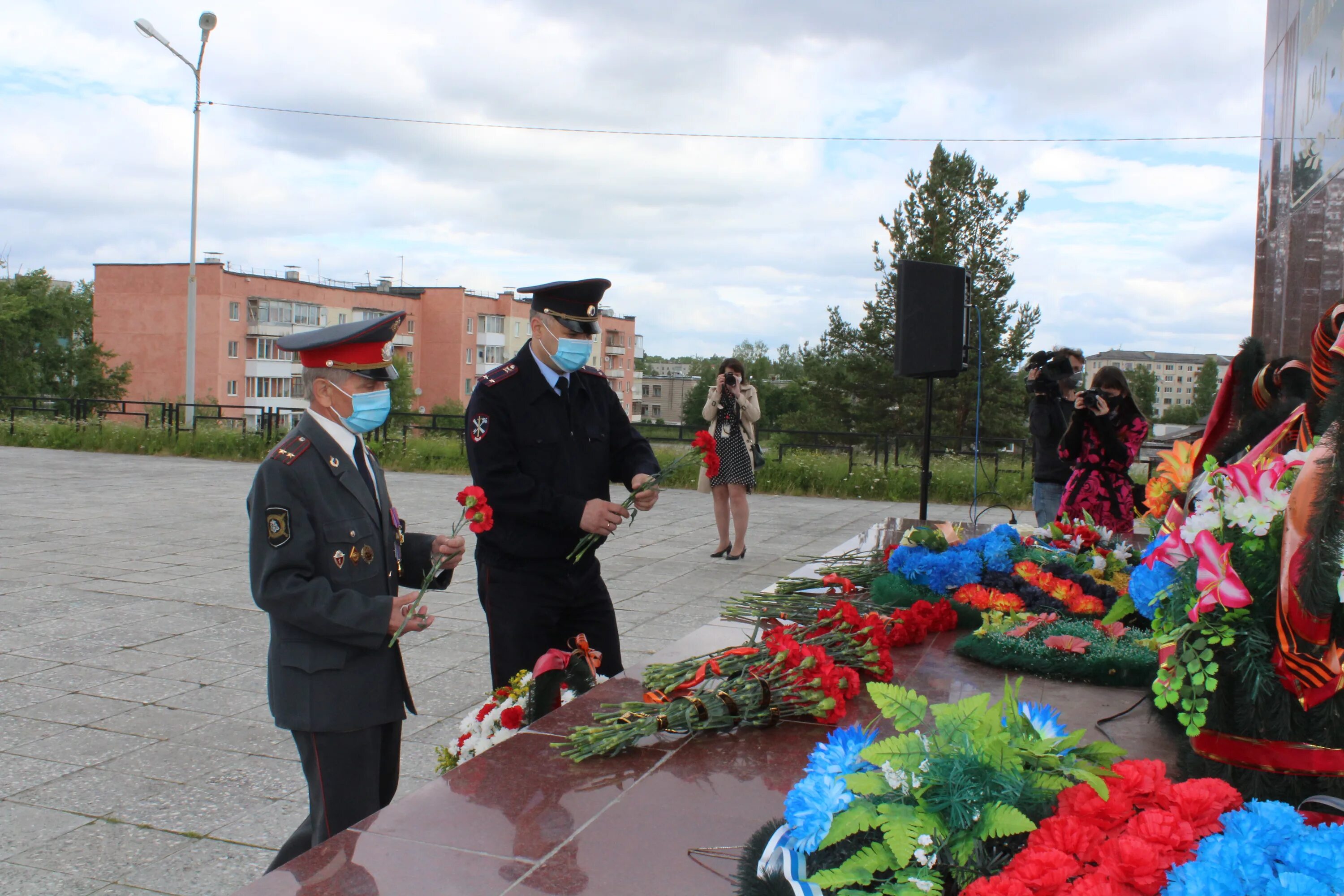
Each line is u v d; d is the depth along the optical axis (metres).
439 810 2.40
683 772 2.64
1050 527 4.97
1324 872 1.55
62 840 3.46
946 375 7.04
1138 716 3.06
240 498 13.06
